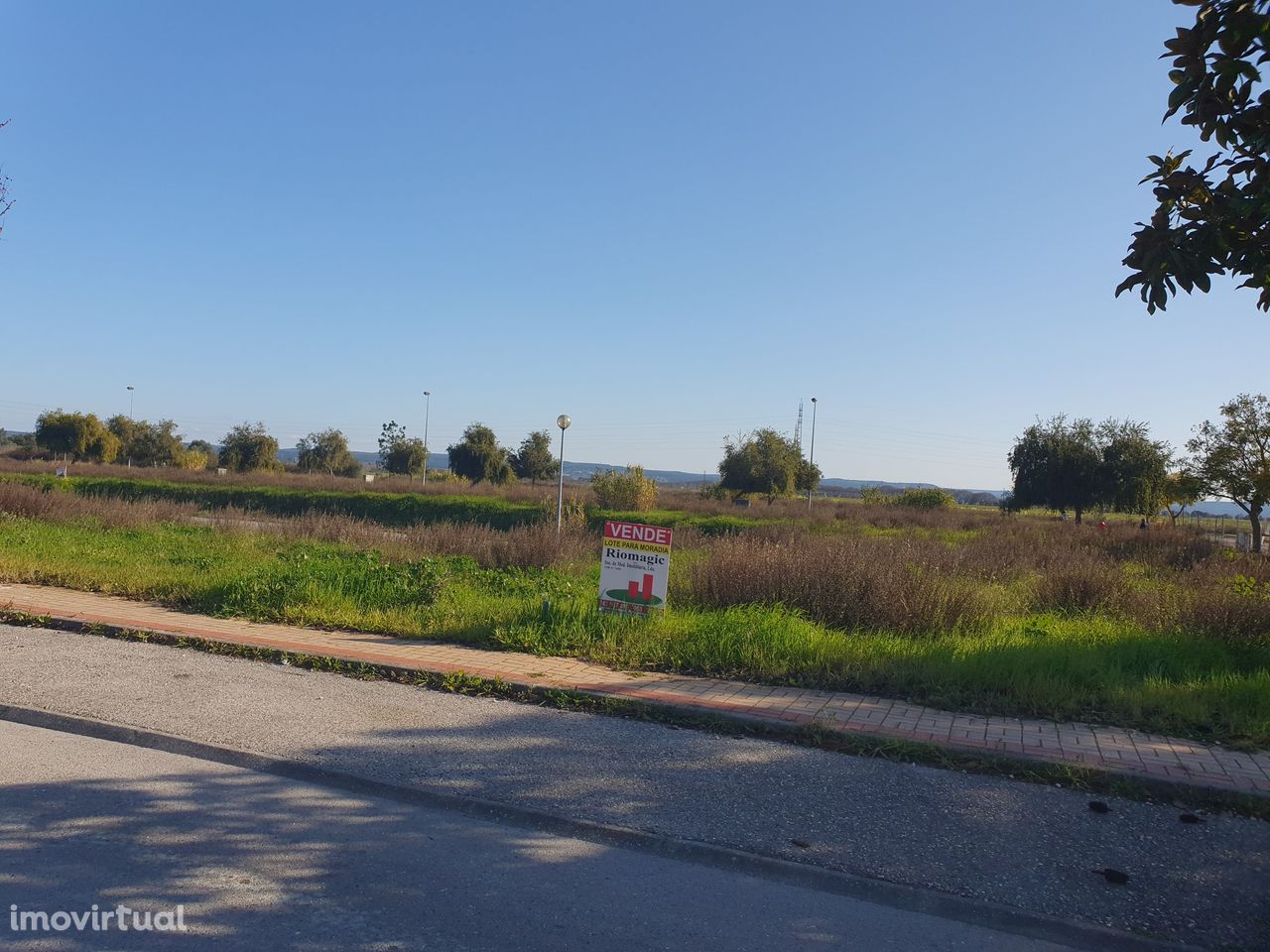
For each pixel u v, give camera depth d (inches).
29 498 820.6
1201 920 154.4
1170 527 1245.7
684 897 159.6
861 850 176.6
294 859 168.7
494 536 700.7
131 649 324.2
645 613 362.6
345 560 521.0
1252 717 257.6
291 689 278.1
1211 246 210.5
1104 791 206.7
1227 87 196.7
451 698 275.3
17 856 164.9
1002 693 284.4
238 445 2765.7
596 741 236.8
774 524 1202.0
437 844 177.8
